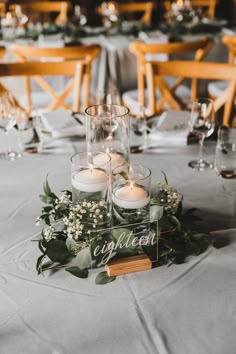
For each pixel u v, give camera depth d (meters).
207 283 1.04
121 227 1.04
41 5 4.63
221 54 3.60
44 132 1.83
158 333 0.91
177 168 1.58
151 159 1.64
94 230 1.04
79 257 1.04
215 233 1.22
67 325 0.93
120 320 0.94
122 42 3.46
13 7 4.59
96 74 3.46
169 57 3.40
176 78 3.39
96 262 1.06
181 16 4.20
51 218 1.14
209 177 1.52
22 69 2.33
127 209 1.07
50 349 0.88
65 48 2.67
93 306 0.98
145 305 0.98
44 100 3.10
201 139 1.61
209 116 1.58
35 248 1.16
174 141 1.75
